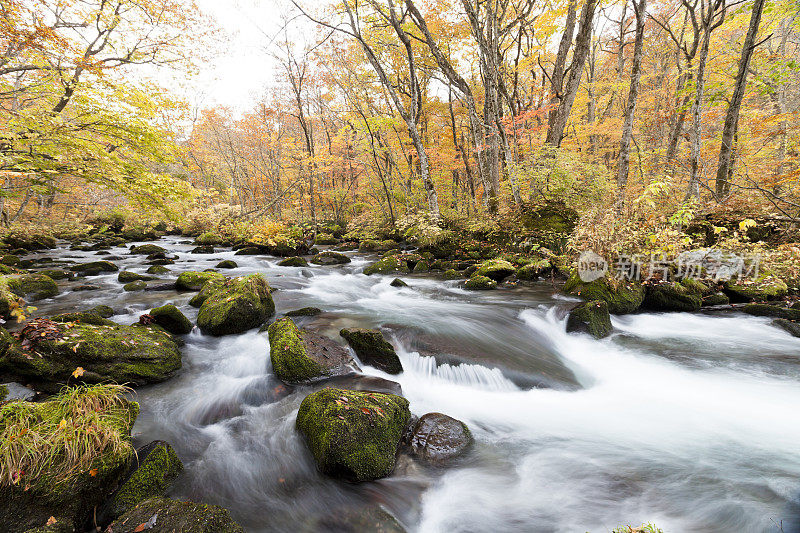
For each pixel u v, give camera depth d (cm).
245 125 2759
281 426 377
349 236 2114
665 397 453
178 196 954
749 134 1445
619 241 753
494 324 646
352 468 302
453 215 1744
